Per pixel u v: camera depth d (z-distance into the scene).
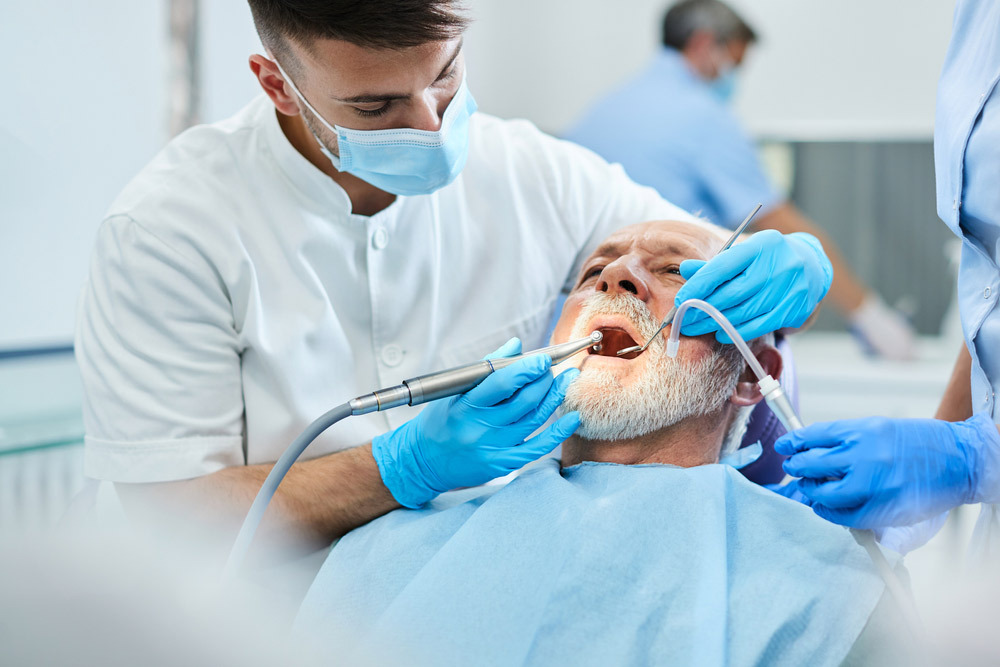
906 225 3.17
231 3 2.71
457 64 1.10
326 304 1.29
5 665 0.67
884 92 3.34
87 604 0.72
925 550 1.73
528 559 1.01
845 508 1.00
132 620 0.72
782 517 1.05
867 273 3.21
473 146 1.45
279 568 1.19
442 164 1.15
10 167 2.23
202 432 1.21
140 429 1.18
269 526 1.15
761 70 3.41
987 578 1.06
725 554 1.00
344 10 0.94
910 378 2.74
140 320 1.20
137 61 2.49
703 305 1.03
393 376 1.35
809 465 0.98
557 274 1.47
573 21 3.74
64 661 0.68
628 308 1.19
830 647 0.93
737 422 1.24
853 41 3.33
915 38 3.29
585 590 0.97
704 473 1.10
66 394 2.26
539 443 1.12
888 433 0.98
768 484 1.36
